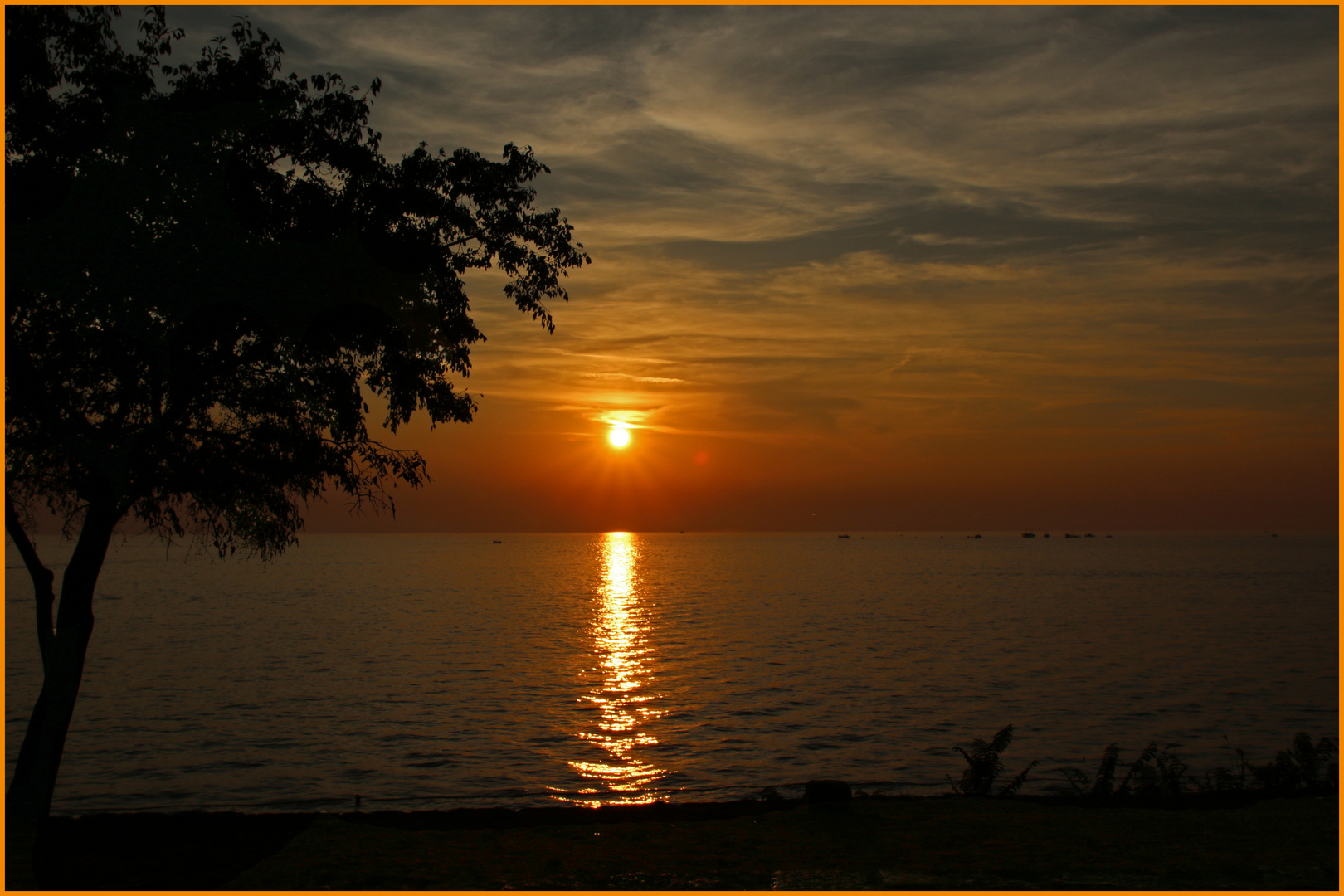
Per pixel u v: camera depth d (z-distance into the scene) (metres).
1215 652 51.22
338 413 12.10
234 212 11.28
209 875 8.82
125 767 24.78
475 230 12.89
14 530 11.28
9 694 36.34
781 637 60.19
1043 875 8.62
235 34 11.85
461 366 12.86
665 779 23.42
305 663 46.81
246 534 12.55
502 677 42.19
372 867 9.06
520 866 9.08
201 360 11.39
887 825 10.65
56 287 10.56
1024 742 27.75
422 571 174.12
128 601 94.56
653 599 99.56
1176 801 12.16
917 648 53.94
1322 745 14.03
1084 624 68.88
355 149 12.13
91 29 11.14
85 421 11.30
